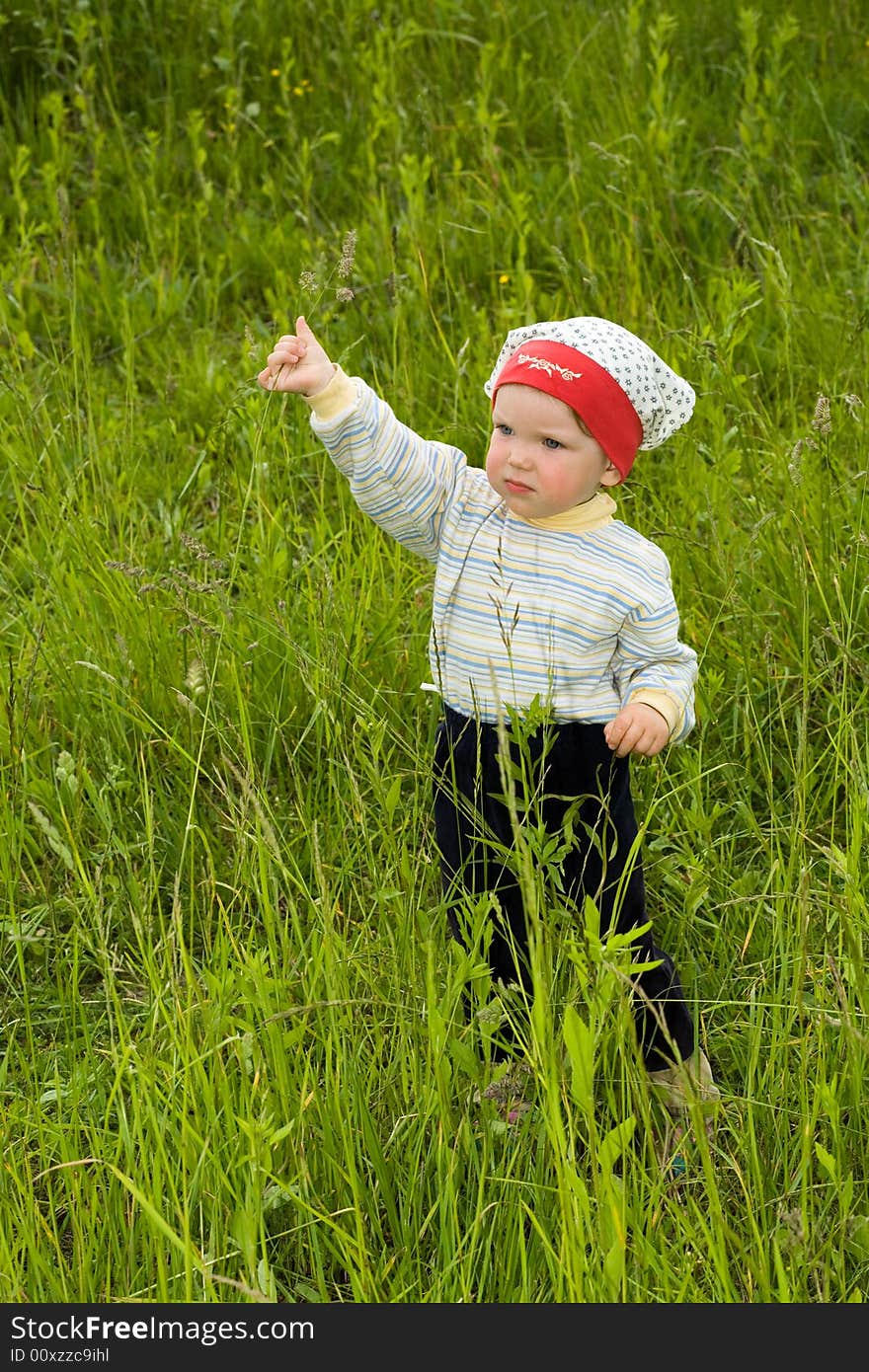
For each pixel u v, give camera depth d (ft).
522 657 10.11
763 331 19.54
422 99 24.23
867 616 14.55
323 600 14.43
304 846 12.92
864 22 27.14
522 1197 9.72
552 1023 9.02
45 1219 10.19
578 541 10.07
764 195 22.09
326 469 17.28
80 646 14.38
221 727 13.75
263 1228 8.85
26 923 12.44
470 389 17.92
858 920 10.69
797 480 14.15
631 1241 9.18
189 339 20.80
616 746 9.96
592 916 8.74
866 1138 10.11
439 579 10.48
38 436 17.49
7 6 25.46
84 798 13.24
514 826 8.55
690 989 11.62
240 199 23.88
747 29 22.67
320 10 26.55
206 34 25.94
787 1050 10.30
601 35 26.11
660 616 10.03
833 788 12.74
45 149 23.94
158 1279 9.07
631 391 9.77
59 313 20.57
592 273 19.51
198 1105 9.86
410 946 10.59
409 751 12.56
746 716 13.05
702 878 11.63
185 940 12.53
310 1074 9.91
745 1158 10.31
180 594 13.84
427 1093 9.82
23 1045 11.80
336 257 21.35
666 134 22.40
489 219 21.39
